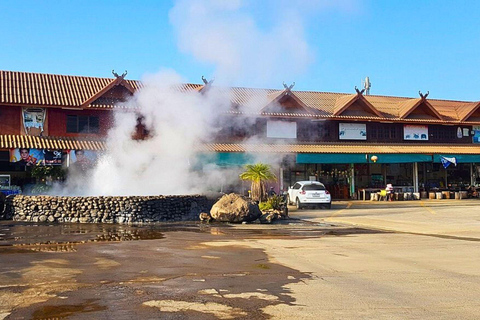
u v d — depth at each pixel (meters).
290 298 7.36
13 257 10.74
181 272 9.24
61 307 6.80
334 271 9.43
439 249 12.40
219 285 8.20
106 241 13.63
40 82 30.34
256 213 19.80
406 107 38.16
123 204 19.89
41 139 28.02
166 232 16.19
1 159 27.98
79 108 28.94
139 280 8.52
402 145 36.72
